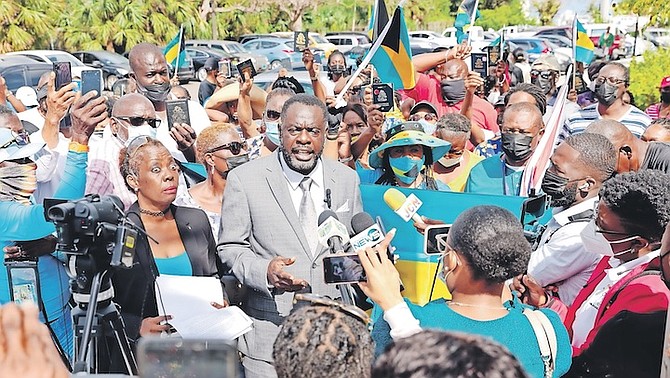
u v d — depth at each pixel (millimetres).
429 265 3641
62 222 2889
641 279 2809
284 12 40406
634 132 6781
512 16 44844
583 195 3818
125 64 22672
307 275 3602
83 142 3670
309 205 3701
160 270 3686
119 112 4688
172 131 5133
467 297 2598
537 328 2568
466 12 10391
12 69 16547
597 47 19562
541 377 2523
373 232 2959
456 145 5086
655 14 14398
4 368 1640
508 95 7309
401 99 8406
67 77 4367
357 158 5586
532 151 4793
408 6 47219
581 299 3332
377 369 1565
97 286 2951
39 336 1704
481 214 2584
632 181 3090
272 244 3643
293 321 1979
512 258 2520
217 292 3488
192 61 23641
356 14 44344
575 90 9203
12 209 3539
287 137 3660
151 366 1645
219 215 4492
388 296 2619
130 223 3064
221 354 1652
